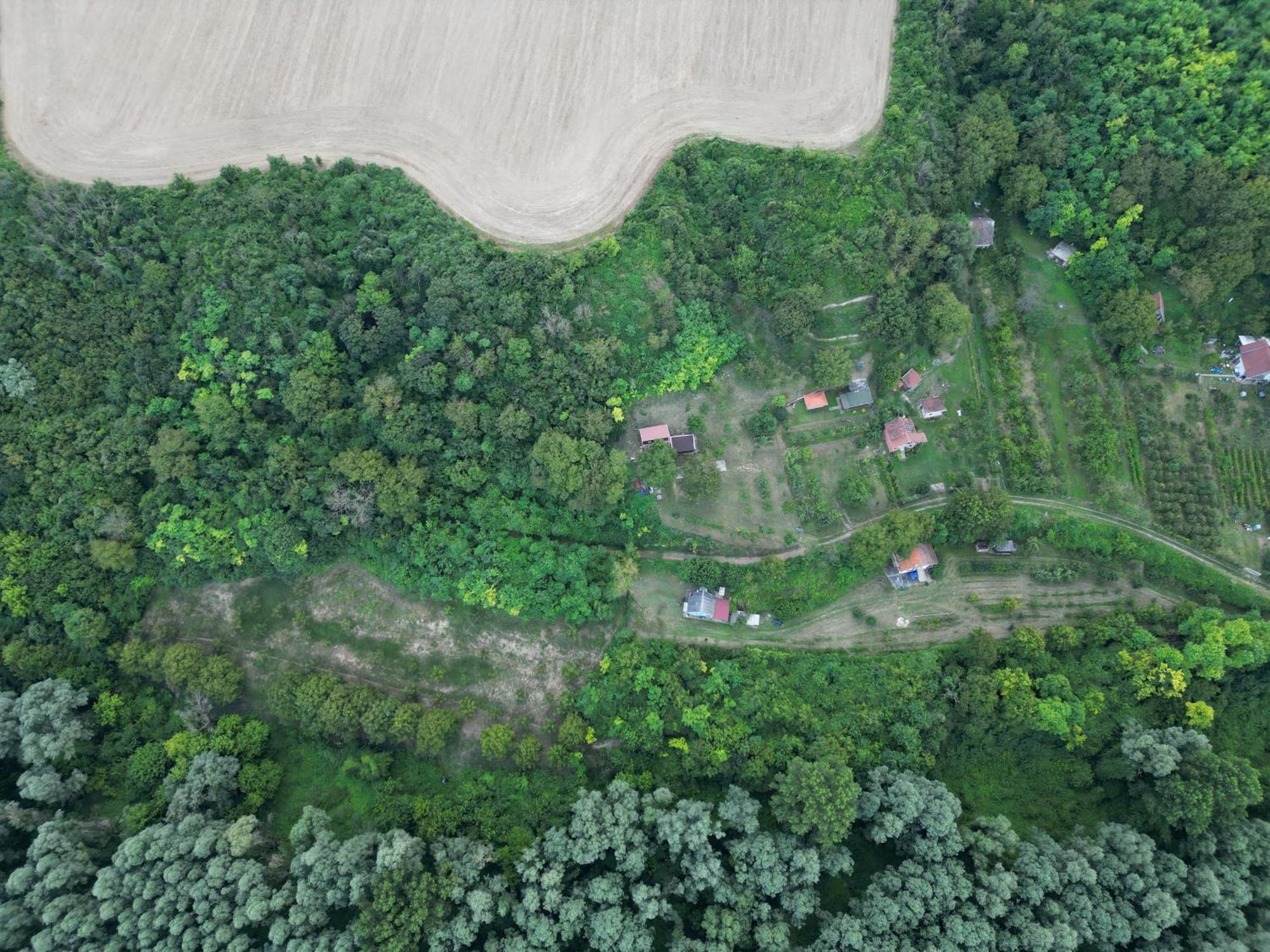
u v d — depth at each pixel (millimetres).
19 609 74625
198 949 62219
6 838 66500
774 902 65188
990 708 72250
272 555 76500
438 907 61906
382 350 77375
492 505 79312
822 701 75062
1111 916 61750
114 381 76688
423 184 81062
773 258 79250
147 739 75188
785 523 81188
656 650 78312
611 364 78062
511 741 73938
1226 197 79562
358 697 74250
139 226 76812
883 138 81062
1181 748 68812
